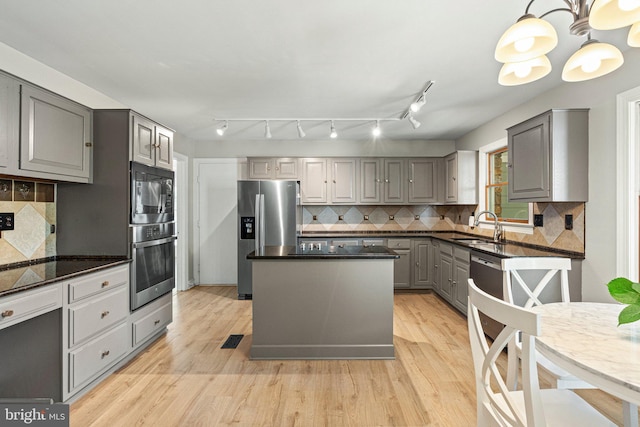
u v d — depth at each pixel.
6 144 1.98
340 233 5.37
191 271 5.35
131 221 2.69
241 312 4.04
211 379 2.44
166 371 2.56
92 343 2.27
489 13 1.93
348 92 3.22
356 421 1.95
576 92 2.82
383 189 5.24
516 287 2.72
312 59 2.51
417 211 5.52
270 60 2.53
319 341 2.78
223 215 5.44
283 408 2.08
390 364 2.68
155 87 3.06
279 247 3.40
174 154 4.76
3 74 1.96
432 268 4.92
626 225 2.38
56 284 1.96
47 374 2.02
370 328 2.79
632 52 2.33
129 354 2.70
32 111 2.15
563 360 1.20
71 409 2.06
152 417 1.98
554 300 2.76
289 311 2.79
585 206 2.72
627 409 1.45
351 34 2.16
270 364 2.69
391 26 2.06
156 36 2.17
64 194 2.70
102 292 2.36
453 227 5.52
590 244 2.67
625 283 1.22
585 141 2.69
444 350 2.94
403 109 3.77
